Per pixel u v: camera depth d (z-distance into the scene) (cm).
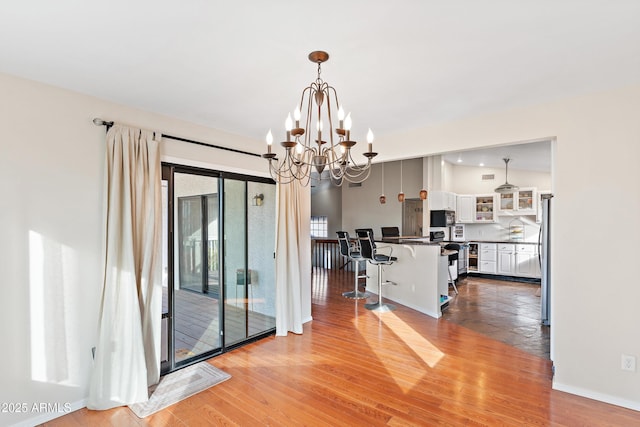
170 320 324
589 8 158
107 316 261
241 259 404
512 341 385
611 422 233
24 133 234
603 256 262
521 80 242
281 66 219
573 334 272
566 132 276
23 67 220
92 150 268
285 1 152
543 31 178
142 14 162
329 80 241
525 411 246
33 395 236
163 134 315
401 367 319
